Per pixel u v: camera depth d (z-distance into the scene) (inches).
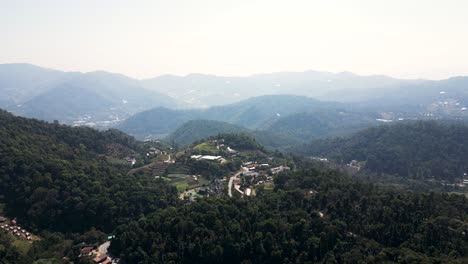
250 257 6018.7
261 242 6082.7
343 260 5836.6
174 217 6712.6
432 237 5984.3
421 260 5329.7
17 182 7785.4
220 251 5989.2
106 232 7465.6
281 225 6318.9
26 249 6451.8
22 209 7500.0
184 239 6254.9
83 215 7554.1
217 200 7337.6
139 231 6491.1
